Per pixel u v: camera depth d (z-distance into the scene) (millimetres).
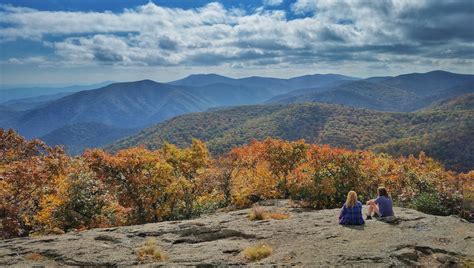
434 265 10070
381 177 28734
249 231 14000
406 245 11281
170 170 29422
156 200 30016
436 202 21859
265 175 31094
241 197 29984
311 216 16344
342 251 11000
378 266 9820
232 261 11117
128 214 28469
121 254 12180
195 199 32812
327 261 10312
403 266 9922
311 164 26328
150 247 12398
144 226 16250
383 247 11148
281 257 10953
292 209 19203
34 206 25875
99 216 26828
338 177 25594
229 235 14039
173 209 30750
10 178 23984
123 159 28984
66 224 25984
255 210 16984
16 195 24203
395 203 23312
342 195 25422
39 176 25297
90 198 26844
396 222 14078
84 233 15156
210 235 14109
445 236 12164
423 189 26781
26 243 13680
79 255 12055
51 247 12914
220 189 35000
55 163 27562
